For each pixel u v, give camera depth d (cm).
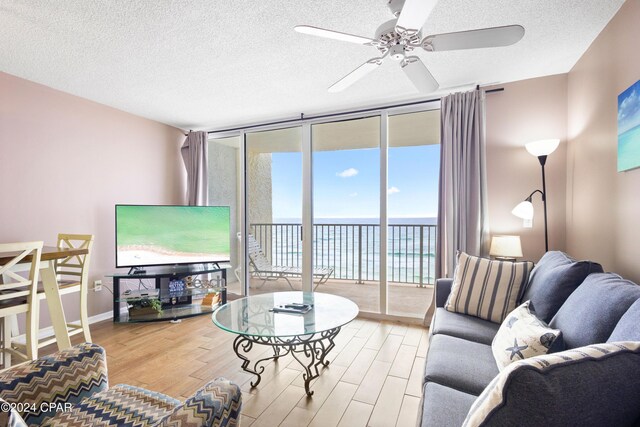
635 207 182
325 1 184
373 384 217
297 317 221
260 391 209
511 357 136
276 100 341
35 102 295
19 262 205
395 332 312
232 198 453
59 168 313
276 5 187
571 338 134
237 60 253
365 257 428
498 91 302
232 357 258
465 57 252
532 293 196
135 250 357
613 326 119
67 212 319
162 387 214
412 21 144
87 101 336
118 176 367
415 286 414
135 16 196
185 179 455
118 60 252
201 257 392
